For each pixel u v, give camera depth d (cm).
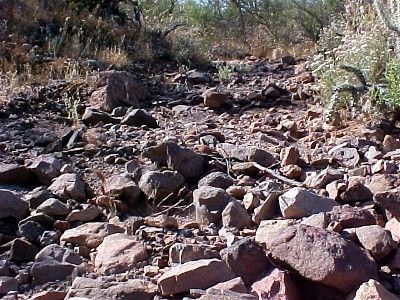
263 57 1126
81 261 308
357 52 600
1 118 577
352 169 434
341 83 579
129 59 882
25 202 363
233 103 692
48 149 488
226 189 393
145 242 324
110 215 366
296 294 267
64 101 640
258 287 269
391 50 578
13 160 464
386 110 557
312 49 1110
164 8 1466
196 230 342
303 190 353
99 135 523
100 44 907
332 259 263
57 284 287
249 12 1523
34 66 738
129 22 1069
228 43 1238
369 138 509
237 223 341
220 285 264
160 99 705
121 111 615
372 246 288
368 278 263
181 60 943
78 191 386
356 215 318
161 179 391
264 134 539
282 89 729
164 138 521
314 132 546
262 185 394
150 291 267
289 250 274
